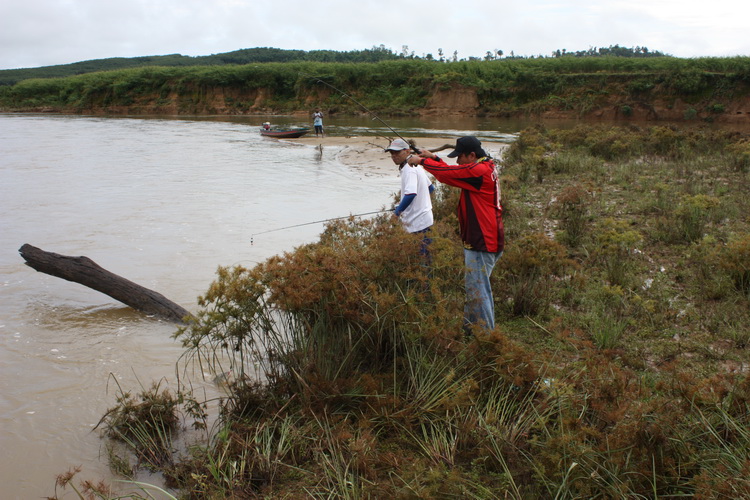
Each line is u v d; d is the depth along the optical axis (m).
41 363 5.45
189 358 5.54
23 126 37.84
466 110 45.62
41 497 3.68
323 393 4.20
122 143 26.64
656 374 4.55
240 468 3.67
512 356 4.13
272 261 4.57
